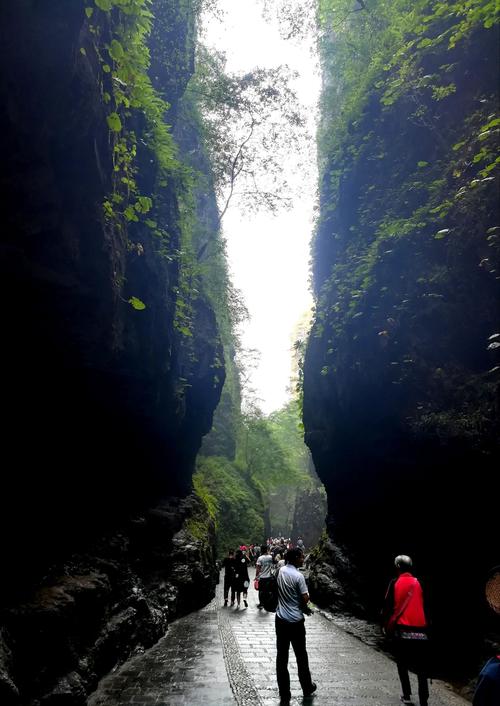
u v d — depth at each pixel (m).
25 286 5.18
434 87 7.97
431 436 7.11
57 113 4.52
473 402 6.61
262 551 13.30
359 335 9.39
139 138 8.48
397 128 10.10
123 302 7.25
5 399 5.80
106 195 5.70
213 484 33.22
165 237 9.97
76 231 5.30
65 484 7.49
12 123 4.26
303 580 5.98
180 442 14.86
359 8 13.55
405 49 9.56
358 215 11.65
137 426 9.78
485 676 2.12
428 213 8.00
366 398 9.43
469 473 6.59
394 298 8.46
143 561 11.12
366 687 6.29
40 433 6.57
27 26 3.92
